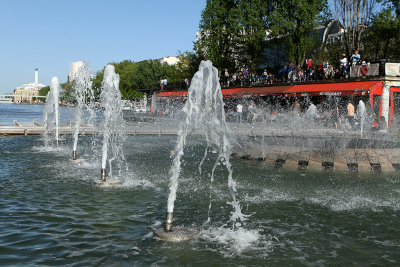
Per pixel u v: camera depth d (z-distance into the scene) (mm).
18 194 8594
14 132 23781
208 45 43188
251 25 39250
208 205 8094
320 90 30766
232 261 5250
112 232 6270
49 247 5559
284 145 14109
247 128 27172
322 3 36469
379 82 27406
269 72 43062
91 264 5031
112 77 11234
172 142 21203
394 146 13727
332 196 9008
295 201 8531
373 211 7809
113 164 13203
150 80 82812
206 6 43219
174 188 6477
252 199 8664
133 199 8414
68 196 8523
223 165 13367
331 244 5977
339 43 41250
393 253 5648
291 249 5738
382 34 35531
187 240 6008
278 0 37906
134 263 5105
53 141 20750
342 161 12625
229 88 41469
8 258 5141
